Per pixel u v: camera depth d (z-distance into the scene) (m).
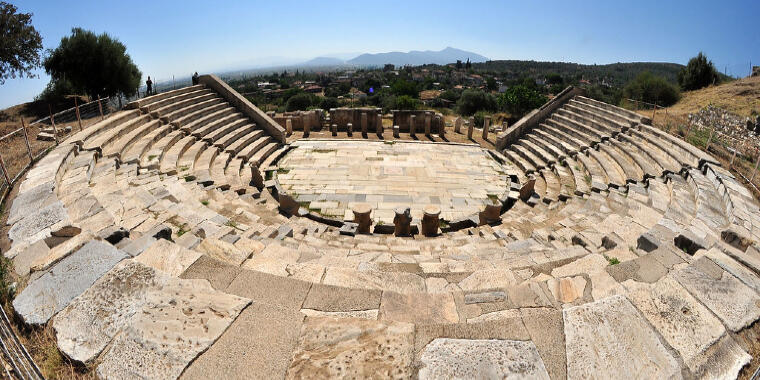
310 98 54.00
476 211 13.23
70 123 16.31
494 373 2.92
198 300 3.58
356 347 3.12
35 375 3.09
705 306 3.83
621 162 15.37
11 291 4.15
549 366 3.01
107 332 3.29
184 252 4.57
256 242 7.01
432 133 25.09
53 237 5.55
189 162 14.50
